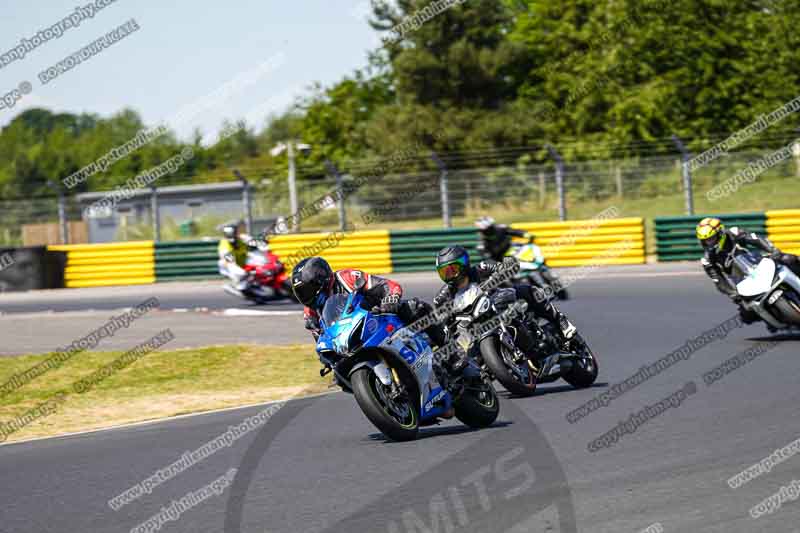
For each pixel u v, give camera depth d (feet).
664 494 67.05
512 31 563.48
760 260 142.31
